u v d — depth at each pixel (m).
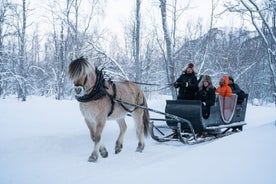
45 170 5.26
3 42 18.84
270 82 26.45
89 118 6.29
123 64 20.36
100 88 6.13
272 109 17.09
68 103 13.97
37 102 13.91
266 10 9.65
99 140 6.18
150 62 22.52
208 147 5.50
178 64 19.23
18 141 6.57
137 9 13.41
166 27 12.30
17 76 18.39
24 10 20.14
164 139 8.05
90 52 13.89
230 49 24.34
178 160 4.73
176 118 7.51
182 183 3.63
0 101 14.85
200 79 8.71
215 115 8.42
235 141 5.86
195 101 7.85
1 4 17.94
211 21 16.97
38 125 8.53
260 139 6.00
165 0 12.33
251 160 4.44
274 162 4.30
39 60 33.75
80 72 5.84
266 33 13.30
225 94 8.81
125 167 5.68
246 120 12.88
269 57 9.65
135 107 7.40
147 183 3.74
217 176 3.80
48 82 25.52
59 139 7.02
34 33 27.16
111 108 6.45
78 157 6.27
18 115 10.01
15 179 4.76
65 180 4.75
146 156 6.64
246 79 26.39
